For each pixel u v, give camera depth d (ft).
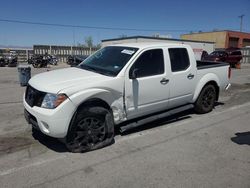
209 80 21.91
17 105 25.61
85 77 15.28
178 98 19.58
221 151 15.15
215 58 83.61
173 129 18.67
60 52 122.31
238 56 85.81
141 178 12.16
